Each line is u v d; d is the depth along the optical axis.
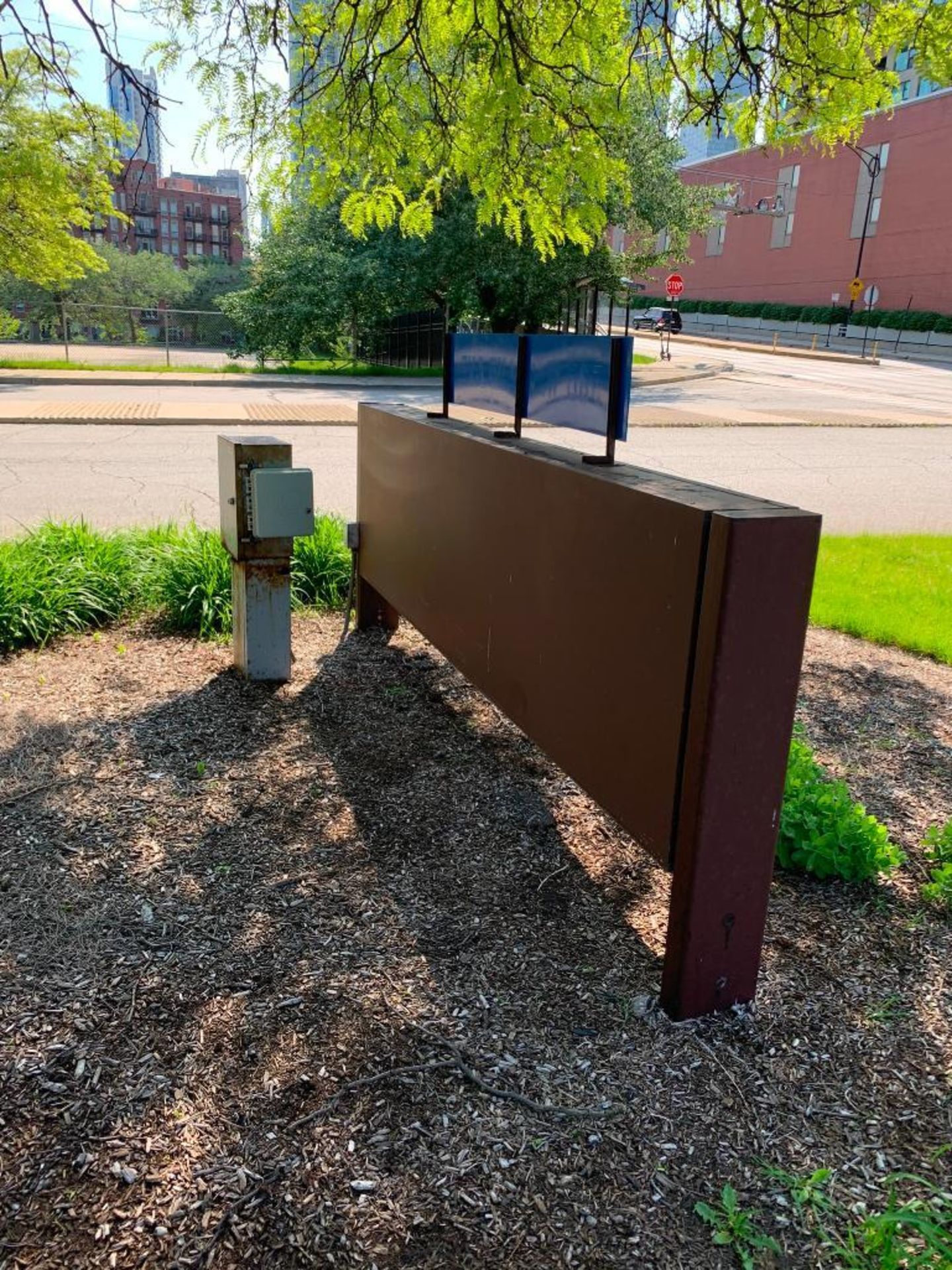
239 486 4.21
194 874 2.95
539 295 24.72
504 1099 2.13
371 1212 1.84
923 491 11.79
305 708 4.23
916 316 50.09
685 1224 1.85
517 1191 1.90
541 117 4.57
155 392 19.67
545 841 3.24
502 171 5.00
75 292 52.72
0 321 36.53
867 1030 2.41
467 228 23.39
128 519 8.20
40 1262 1.72
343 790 3.52
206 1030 2.29
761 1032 2.38
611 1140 2.03
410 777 3.64
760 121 5.34
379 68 4.56
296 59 4.54
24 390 19.53
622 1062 2.26
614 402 2.70
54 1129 2.00
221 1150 1.96
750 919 2.37
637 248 25.75
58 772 3.54
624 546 2.43
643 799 2.42
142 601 5.55
